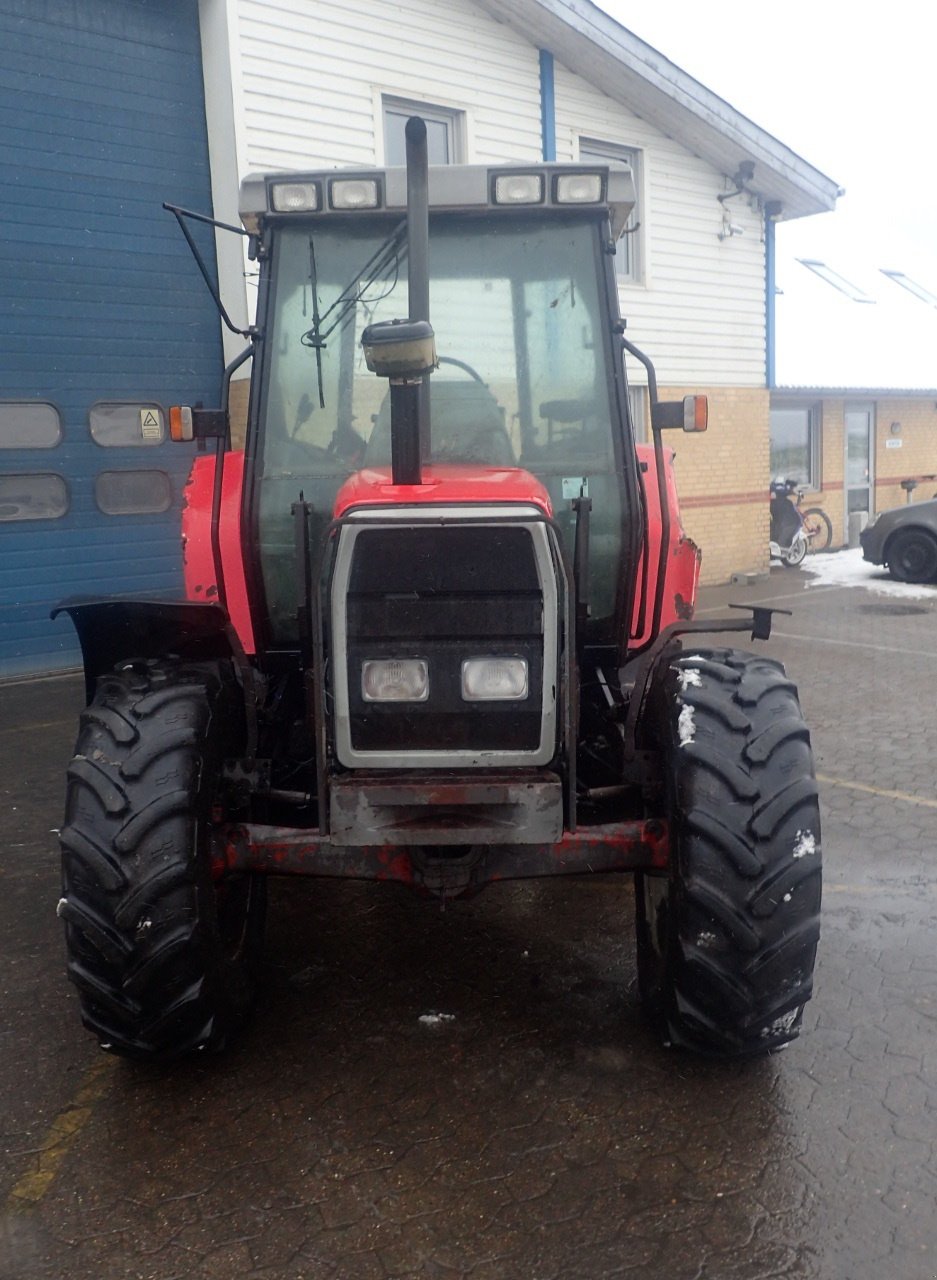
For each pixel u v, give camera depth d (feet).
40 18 26.91
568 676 8.96
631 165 39.14
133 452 29.48
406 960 12.48
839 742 21.01
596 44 34.86
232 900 11.07
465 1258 7.73
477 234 11.81
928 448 60.64
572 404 11.69
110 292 28.68
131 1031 9.37
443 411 11.71
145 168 28.86
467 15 33.27
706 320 41.73
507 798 8.86
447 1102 9.61
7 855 16.16
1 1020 11.30
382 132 31.63
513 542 8.81
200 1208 8.32
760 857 9.04
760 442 44.19
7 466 27.50
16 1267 7.75
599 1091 9.72
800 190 42.16
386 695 8.98
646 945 10.91
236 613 12.67
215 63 28.86
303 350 11.69
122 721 9.59
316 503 11.30
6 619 27.96
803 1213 8.09
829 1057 10.19
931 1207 8.14
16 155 26.89
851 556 52.60
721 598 39.52
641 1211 8.16
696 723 9.54
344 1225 8.09
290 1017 11.22
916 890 14.15
